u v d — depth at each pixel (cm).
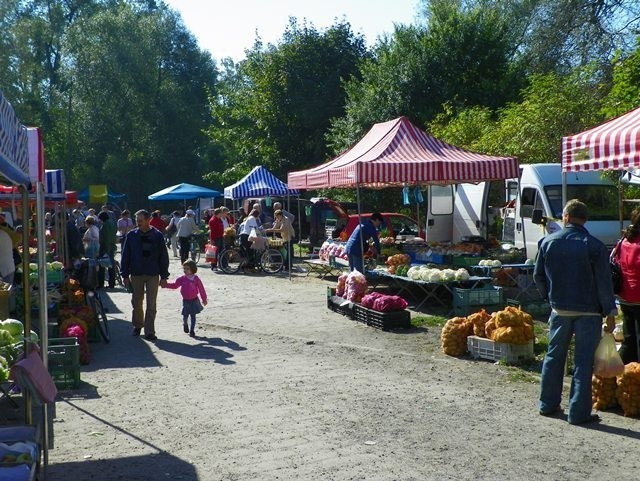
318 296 1700
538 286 736
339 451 633
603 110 1587
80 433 701
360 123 3234
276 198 3112
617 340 860
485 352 986
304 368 970
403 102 3100
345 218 2539
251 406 785
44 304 625
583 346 699
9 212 2036
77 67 5628
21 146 525
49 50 6106
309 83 3891
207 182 6072
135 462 616
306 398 814
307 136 3966
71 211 2291
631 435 666
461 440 658
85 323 1121
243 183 2600
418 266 1461
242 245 2267
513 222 1823
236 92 4503
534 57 3042
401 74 3120
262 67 4022
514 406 770
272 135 3972
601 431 679
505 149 2178
